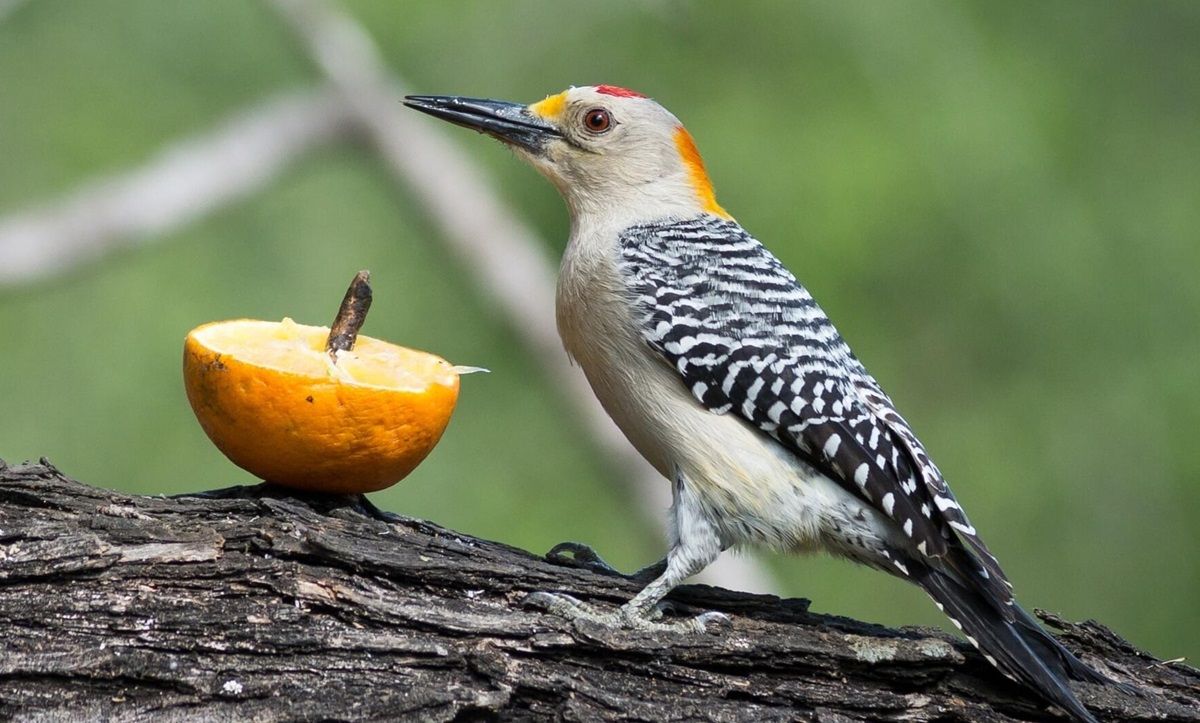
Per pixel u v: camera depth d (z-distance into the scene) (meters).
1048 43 15.12
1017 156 14.38
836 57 14.76
